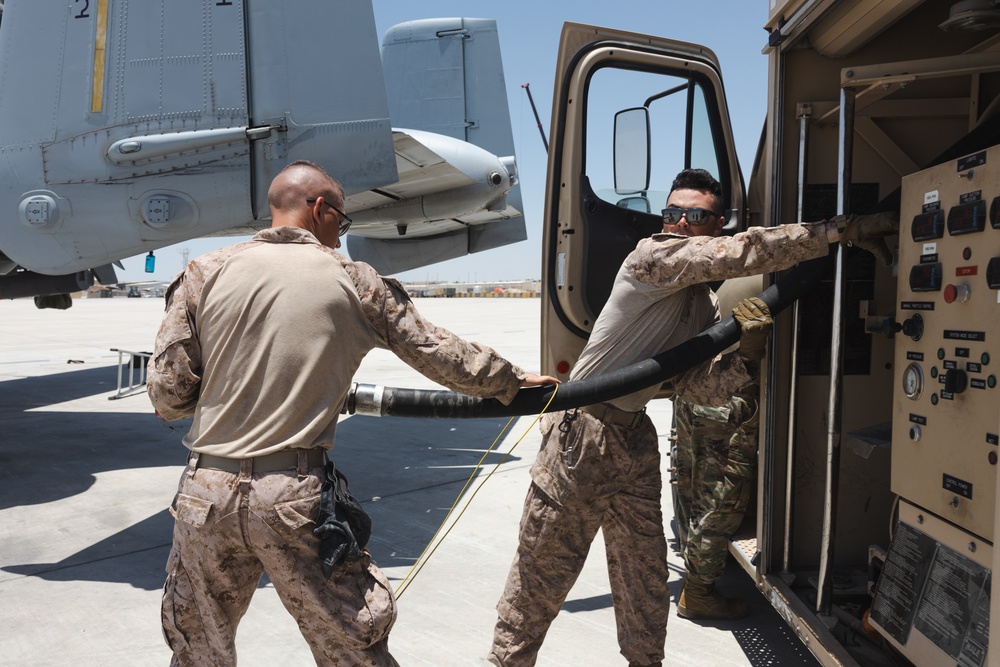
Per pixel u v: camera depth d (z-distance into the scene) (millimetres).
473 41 9836
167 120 4949
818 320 2850
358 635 1735
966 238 1874
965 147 2271
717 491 3129
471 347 1974
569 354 3549
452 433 7578
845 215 2131
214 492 1720
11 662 2904
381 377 11461
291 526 1693
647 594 2320
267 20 4973
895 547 2234
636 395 2279
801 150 2676
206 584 1771
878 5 2311
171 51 4953
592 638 3109
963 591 1874
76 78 4965
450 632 3145
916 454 2109
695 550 3166
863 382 2877
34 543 4332
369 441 7141
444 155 7008
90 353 15102
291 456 1741
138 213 4961
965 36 2752
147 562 4027
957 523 1909
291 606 1766
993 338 1767
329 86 5078
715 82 3631
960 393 1894
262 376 1743
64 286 6887
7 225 5066
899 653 2260
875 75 2131
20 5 5016
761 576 2861
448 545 4238
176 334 1794
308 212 1952
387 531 4480
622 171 3543
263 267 1793
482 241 8984
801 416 2881
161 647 3037
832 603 2549
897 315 2215
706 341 2148
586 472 2260
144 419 8312
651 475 2332
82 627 3221
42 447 6902
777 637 3090
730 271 2047
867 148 2840
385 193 7242
